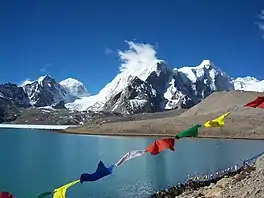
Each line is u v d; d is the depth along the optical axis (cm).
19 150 13050
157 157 9844
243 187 3384
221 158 9469
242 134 17575
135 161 9094
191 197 3784
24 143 16400
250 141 15512
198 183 5147
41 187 6309
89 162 9681
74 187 6016
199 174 6931
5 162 9700
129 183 6269
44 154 11675
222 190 3647
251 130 17950
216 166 8019
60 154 11681
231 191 3438
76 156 11106
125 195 5388
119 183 6272
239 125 18875
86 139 19025
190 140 15888
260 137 16975
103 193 5553
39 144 15850
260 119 19838
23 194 5750
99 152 12231
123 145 15088
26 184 6631
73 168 8619
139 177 6838
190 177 6481
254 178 3588
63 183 6681
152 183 6225
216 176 5684
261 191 3048
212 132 17825
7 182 6825
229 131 18075
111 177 6850
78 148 13850
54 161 9919
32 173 7906
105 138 19688
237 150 11606
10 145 15262
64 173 7888
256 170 4266
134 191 5656
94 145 15188
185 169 7719
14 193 5828
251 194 3064
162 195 4859
